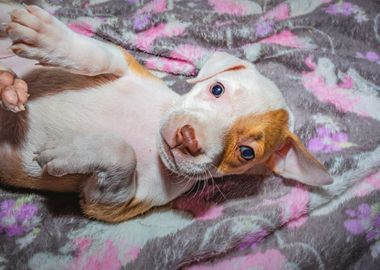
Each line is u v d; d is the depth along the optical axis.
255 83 0.30
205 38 0.40
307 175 0.31
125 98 0.30
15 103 0.23
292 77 0.39
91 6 0.41
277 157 0.32
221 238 0.31
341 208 0.34
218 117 0.28
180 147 0.26
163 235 0.31
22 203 0.31
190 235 0.31
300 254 0.32
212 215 0.33
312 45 0.42
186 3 0.44
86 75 0.28
